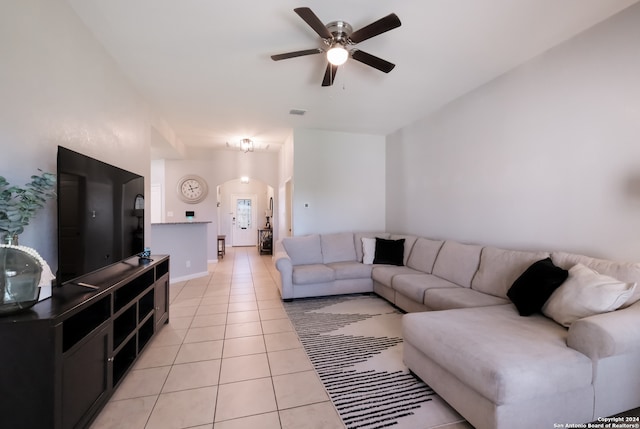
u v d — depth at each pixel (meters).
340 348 2.54
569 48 2.36
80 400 1.46
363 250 4.45
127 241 2.43
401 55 2.59
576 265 2.04
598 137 2.18
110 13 2.01
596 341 1.46
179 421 1.64
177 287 4.53
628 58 2.01
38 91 1.65
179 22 2.11
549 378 1.40
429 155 4.14
